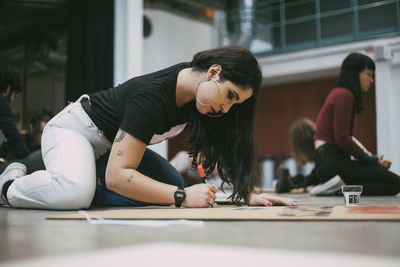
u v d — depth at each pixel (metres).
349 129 3.18
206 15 7.70
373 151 5.90
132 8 4.93
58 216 1.38
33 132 3.11
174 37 7.60
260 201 1.82
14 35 7.45
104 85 4.95
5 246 0.80
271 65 6.56
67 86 5.18
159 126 1.68
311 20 6.47
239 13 6.89
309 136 4.38
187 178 3.79
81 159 1.83
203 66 1.62
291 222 1.19
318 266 0.55
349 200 1.88
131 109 1.64
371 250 0.73
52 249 0.76
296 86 6.88
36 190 1.82
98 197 2.02
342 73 3.27
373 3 5.97
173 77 1.65
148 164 2.05
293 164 6.70
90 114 1.88
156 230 1.03
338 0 6.28
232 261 0.59
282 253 0.67
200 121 1.77
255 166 1.89
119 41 4.94
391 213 1.33
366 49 5.65
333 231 1.00
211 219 1.26
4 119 2.37
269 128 7.03
